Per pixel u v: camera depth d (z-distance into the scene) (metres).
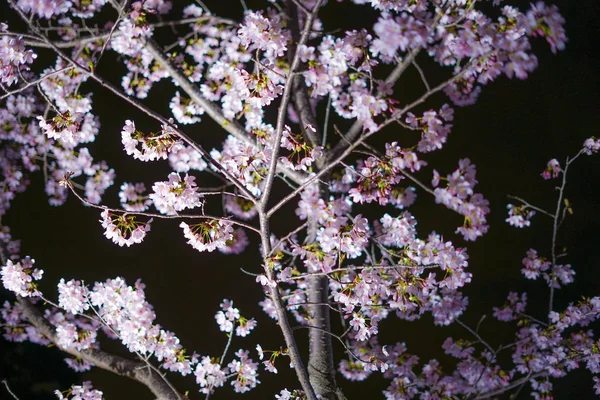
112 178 5.74
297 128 5.99
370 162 3.34
